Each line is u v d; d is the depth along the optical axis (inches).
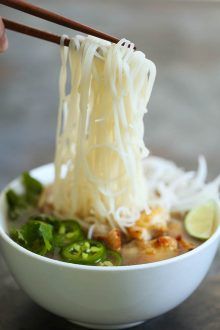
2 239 18.8
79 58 19.5
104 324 18.7
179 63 48.9
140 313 18.1
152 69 19.7
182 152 33.4
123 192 20.7
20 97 41.9
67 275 17.3
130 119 20.0
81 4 60.9
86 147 20.6
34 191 22.6
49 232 19.2
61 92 20.5
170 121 38.2
